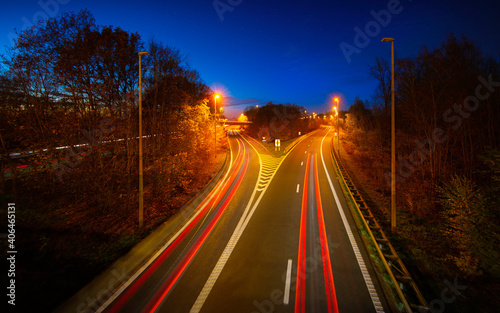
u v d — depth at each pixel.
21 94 13.82
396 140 23.25
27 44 13.16
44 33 13.39
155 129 19.55
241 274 8.84
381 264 9.44
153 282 8.38
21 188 15.61
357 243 11.13
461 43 18.62
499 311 8.21
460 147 18.30
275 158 36.38
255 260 9.78
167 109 21.11
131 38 17.25
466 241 10.38
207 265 9.45
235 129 91.88
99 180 14.43
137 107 16.02
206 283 8.30
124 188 16.59
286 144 51.56
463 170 17.20
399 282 8.48
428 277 9.88
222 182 23.33
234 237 11.92
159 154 19.17
